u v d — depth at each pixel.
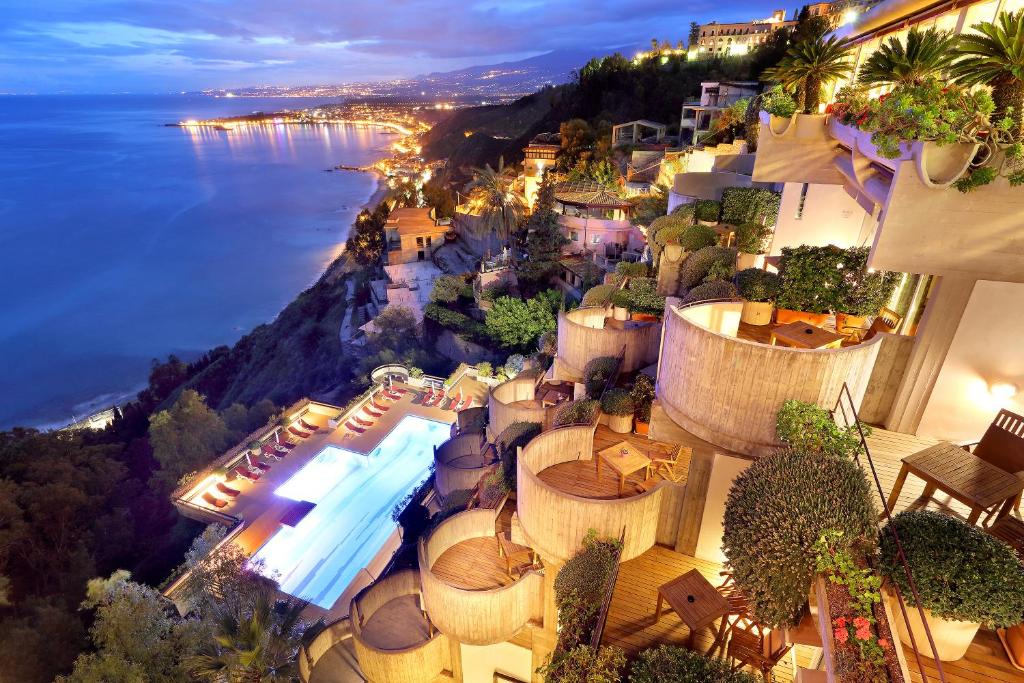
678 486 10.40
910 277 10.56
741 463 9.46
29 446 41.38
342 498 30.36
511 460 16.06
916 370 9.57
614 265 40.06
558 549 10.76
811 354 7.83
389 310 53.97
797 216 16.73
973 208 6.81
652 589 10.02
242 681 16.83
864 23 14.26
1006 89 6.64
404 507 27.47
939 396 9.55
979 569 5.59
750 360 8.20
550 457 12.01
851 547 6.24
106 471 41.03
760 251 18.30
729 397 8.62
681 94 71.00
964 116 6.38
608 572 9.36
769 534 6.36
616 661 7.93
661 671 6.88
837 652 5.27
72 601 30.56
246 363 72.31
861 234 15.72
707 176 27.12
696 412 9.19
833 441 7.43
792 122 12.00
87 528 35.72
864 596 5.64
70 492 35.88
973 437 9.50
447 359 47.84
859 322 10.73
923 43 8.66
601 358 16.02
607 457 11.00
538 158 70.31
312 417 38.00
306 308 77.31
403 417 38.09
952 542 5.82
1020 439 7.75
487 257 59.75
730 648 7.92
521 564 13.10
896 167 7.54
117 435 56.16
